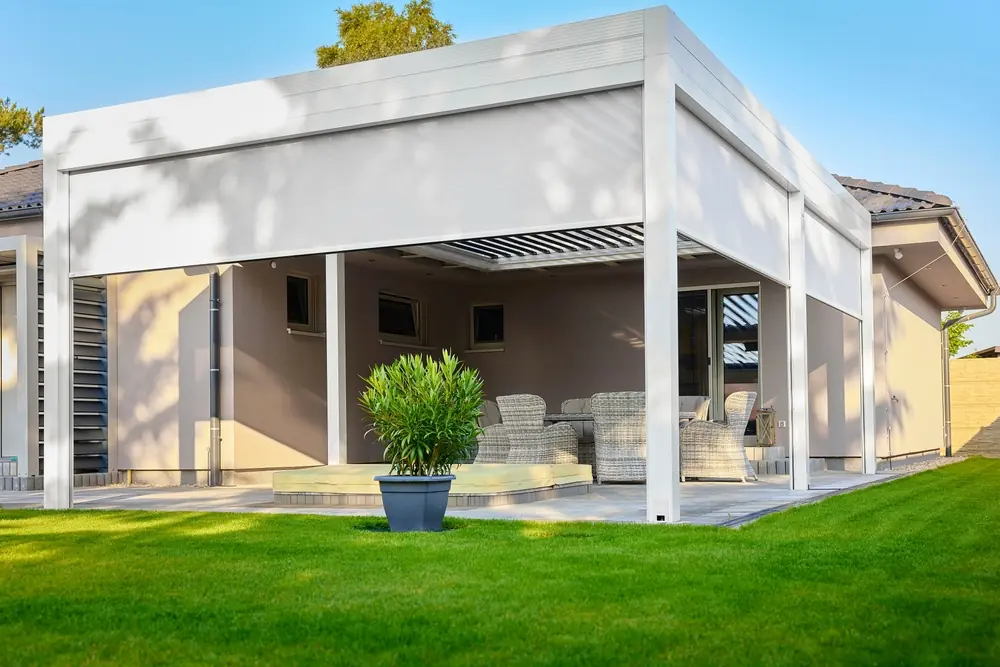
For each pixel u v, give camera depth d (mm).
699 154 7535
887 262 14211
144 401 12828
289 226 8344
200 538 6266
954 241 14016
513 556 5301
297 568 5012
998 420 21000
